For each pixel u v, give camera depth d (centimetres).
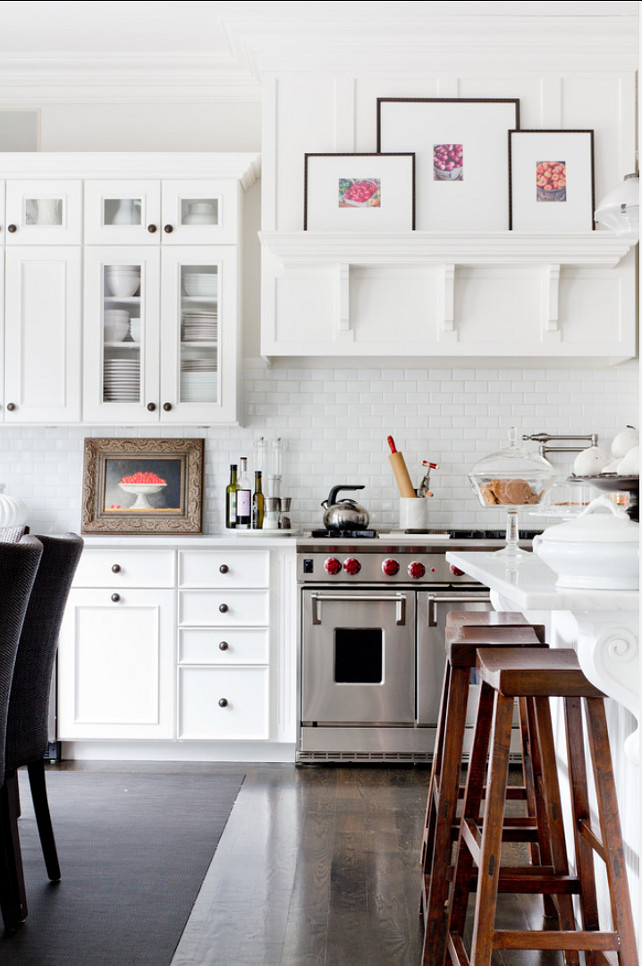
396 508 459
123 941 229
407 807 338
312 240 407
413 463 459
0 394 429
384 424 461
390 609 396
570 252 408
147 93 459
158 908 249
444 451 460
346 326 417
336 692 396
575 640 236
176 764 402
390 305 420
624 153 420
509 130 418
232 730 402
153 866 279
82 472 459
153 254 428
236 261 428
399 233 404
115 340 430
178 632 404
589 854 200
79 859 285
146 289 428
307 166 417
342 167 418
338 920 243
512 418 459
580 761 205
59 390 429
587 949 168
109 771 389
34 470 461
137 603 405
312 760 397
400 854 290
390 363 455
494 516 458
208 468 461
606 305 420
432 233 403
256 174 450
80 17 401
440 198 418
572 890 199
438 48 416
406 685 395
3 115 462
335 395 461
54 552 252
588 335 420
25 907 241
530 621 298
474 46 415
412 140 420
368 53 418
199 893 260
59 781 373
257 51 418
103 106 463
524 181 418
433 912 208
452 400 461
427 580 396
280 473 459
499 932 168
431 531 439
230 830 312
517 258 410
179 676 404
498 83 421
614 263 412
